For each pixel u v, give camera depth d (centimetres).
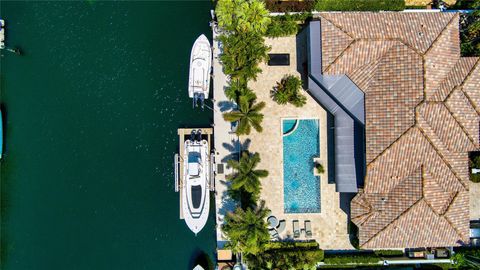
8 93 3472
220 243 3325
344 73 2911
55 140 3475
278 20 3216
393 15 2919
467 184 2905
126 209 3444
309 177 3319
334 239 3319
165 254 3416
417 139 2781
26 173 3469
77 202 3456
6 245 3462
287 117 3303
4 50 3466
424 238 2936
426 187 2830
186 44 3428
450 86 2808
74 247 3453
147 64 3444
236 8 2966
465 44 3080
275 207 3325
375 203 2961
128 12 3453
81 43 3456
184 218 3303
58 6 3469
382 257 3284
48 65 3469
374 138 2853
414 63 2762
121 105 3447
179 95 3419
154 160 3434
